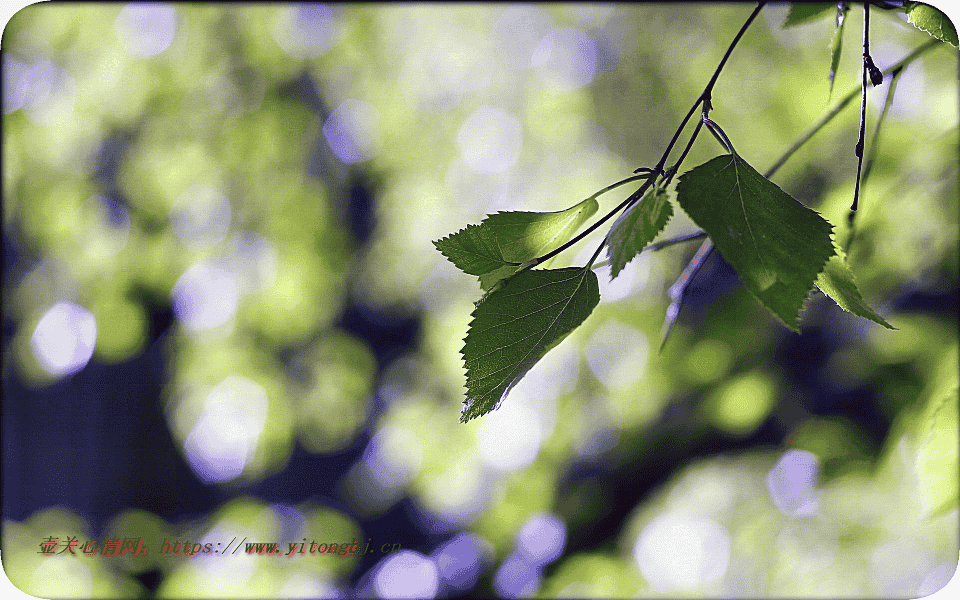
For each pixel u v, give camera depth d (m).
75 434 8.81
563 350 6.45
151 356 8.95
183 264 6.96
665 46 6.52
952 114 3.89
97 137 6.89
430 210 7.12
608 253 1.44
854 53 5.04
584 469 6.59
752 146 5.72
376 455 7.42
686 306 5.48
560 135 6.91
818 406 4.52
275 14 6.87
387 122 7.15
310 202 7.14
